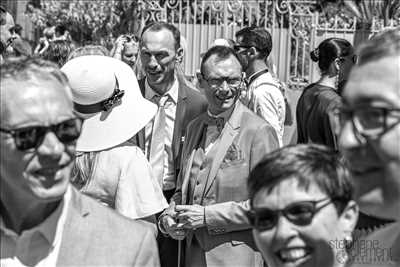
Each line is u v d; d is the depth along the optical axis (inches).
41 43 603.2
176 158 219.3
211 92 184.1
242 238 179.3
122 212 169.0
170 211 188.5
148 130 221.5
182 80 240.7
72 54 221.6
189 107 222.8
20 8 759.7
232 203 177.2
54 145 99.6
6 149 100.0
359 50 83.8
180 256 197.9
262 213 102.4
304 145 105.6
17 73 101.1
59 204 108.0
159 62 223.1
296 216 100.7
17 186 102.3
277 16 556.7
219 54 184.5
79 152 173.0
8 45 469.7
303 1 550.6
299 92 498.0
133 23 561.3
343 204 102.1
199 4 559.5
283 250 101.5
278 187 100.9
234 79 183.2
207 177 182.7
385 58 79.4
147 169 173.6
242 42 265.6
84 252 106.9
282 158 102.5
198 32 546.3
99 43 614.9
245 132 181.2
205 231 181.3
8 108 99.3
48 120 99.3
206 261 181.2
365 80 80.0
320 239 100.7
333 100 222.7
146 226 112.2
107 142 170.9
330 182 100.8
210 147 186.9
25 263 106.4
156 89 226.2
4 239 106.6
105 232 108.6
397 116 78.4
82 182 172.9
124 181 170.1
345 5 547.2
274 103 253.9
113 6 619.8
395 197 80.1
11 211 106.0
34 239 106.6
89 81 169.2
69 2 701.3
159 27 226.7
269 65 341.7
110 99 172.6
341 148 83.0
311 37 547.8
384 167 80.0
